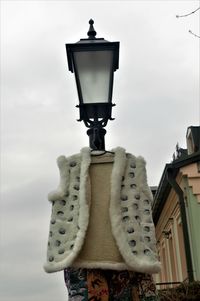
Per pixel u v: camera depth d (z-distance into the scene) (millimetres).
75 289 3518
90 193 3676
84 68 4875
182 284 11117
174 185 14289
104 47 4902
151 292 3582
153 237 3586
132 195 3652
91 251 3543
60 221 3611
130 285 3543
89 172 3750
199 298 10719
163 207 17641
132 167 3744
